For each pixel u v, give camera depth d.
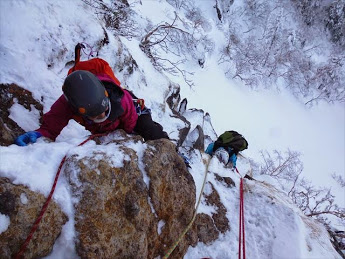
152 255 2.38
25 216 1.80
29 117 2.75
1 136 2.21
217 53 16.66
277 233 3.08
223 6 18.20
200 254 2.85
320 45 22.09
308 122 18.64
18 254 1.75
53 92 3.11
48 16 3.46
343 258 3.38
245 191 3.52
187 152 3.62
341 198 14.69
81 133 3.05
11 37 2.91
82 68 2.48
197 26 14.66
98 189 2.06
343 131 19.47
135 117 2.67
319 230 3.44
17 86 2.78
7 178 1.84
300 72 19.78
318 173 15.81
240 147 4.43
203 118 6.90
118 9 6.60
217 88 15.63
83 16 4.07
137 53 6.46
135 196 2.22
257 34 19.11
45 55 3.26
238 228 3.14
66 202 1.98
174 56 13.68
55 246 1.93
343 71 20.97
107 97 2.16
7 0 3.03
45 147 2.12
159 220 2.43
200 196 2.94
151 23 11.19
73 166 2.06
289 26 21.09
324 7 22.27
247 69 17.39
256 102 17.25
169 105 6.54
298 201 8.01
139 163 2.36
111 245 2.06
